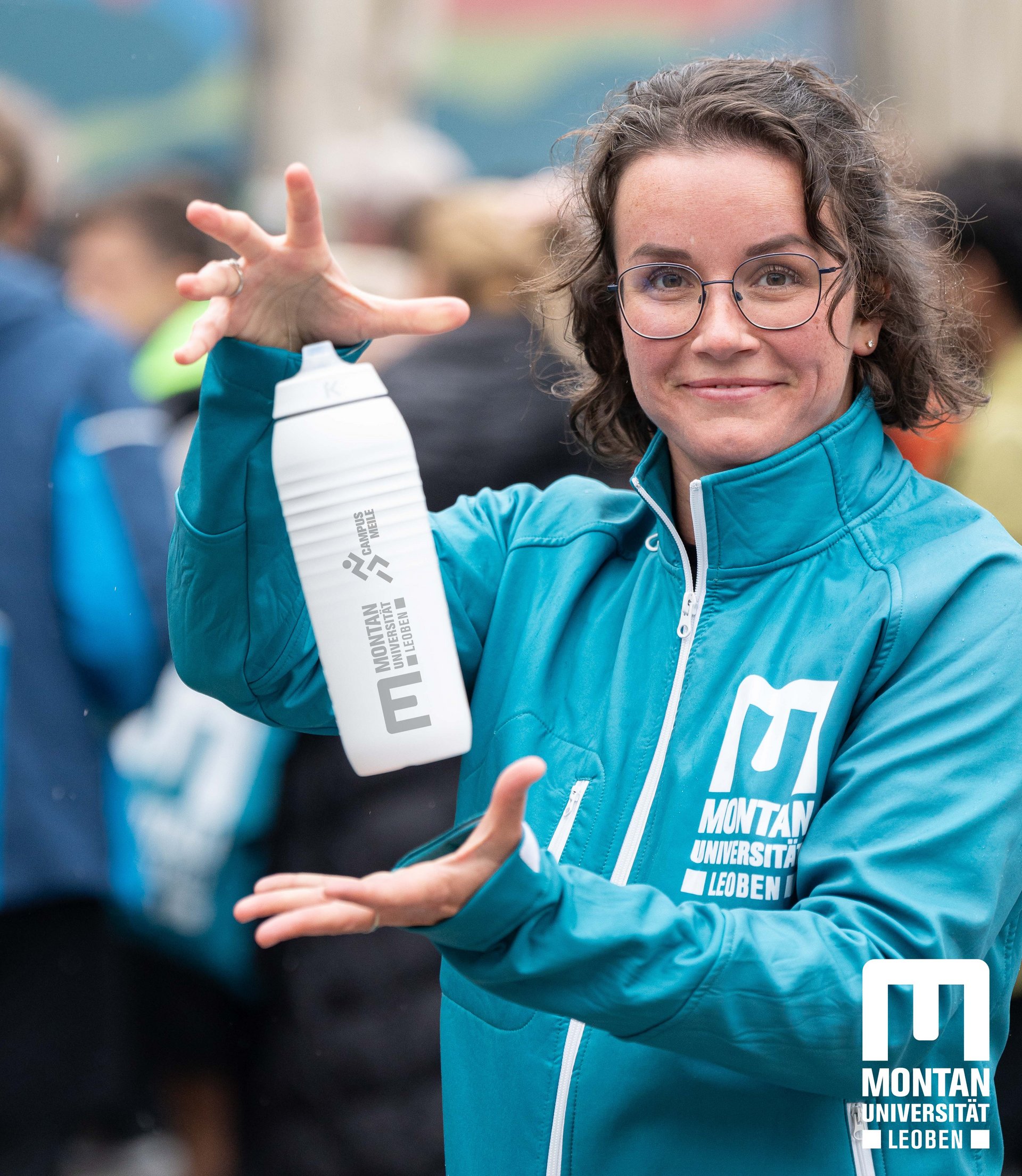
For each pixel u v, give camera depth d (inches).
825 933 108.4
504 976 105.6
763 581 127.0
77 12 660.1
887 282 133.0
